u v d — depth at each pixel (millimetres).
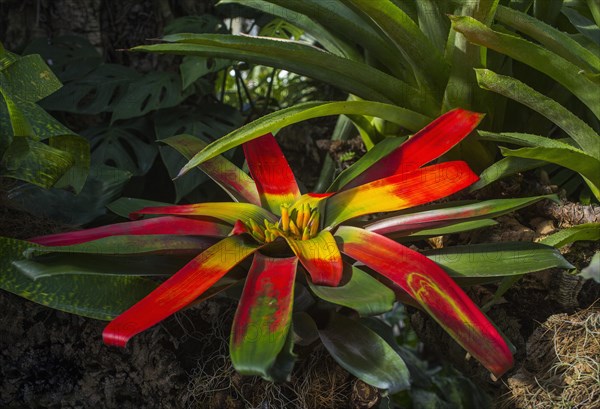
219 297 833
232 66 1131
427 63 829
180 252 734
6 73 773
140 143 1043
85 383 811
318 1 892
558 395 750
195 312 817
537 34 790
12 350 803
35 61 796
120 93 1062
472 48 791
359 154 1025
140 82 1056
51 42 1107
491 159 890
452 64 811
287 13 991
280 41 813
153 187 1084
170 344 807
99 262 706
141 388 808
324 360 781
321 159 1087
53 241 732
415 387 1009
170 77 1081
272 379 592
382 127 960
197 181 971
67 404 813
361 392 769
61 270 669
